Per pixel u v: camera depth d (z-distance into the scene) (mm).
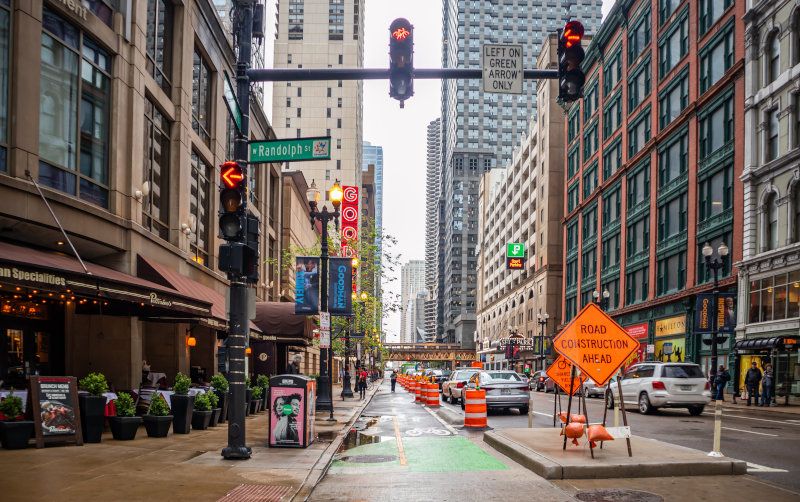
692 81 41969
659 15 47625
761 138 34250
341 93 122250
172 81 22250
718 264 31016
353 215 54844
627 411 23219
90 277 11711
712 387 30391
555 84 79188
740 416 21531
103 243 16469
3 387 13695
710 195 39438
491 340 119500
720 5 39062
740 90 36094
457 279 190125
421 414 22672
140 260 18062
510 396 22000
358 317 44000
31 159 13805
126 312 16875
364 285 45250
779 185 32656
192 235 24234
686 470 9070
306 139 11133
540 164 83062
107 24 17281
